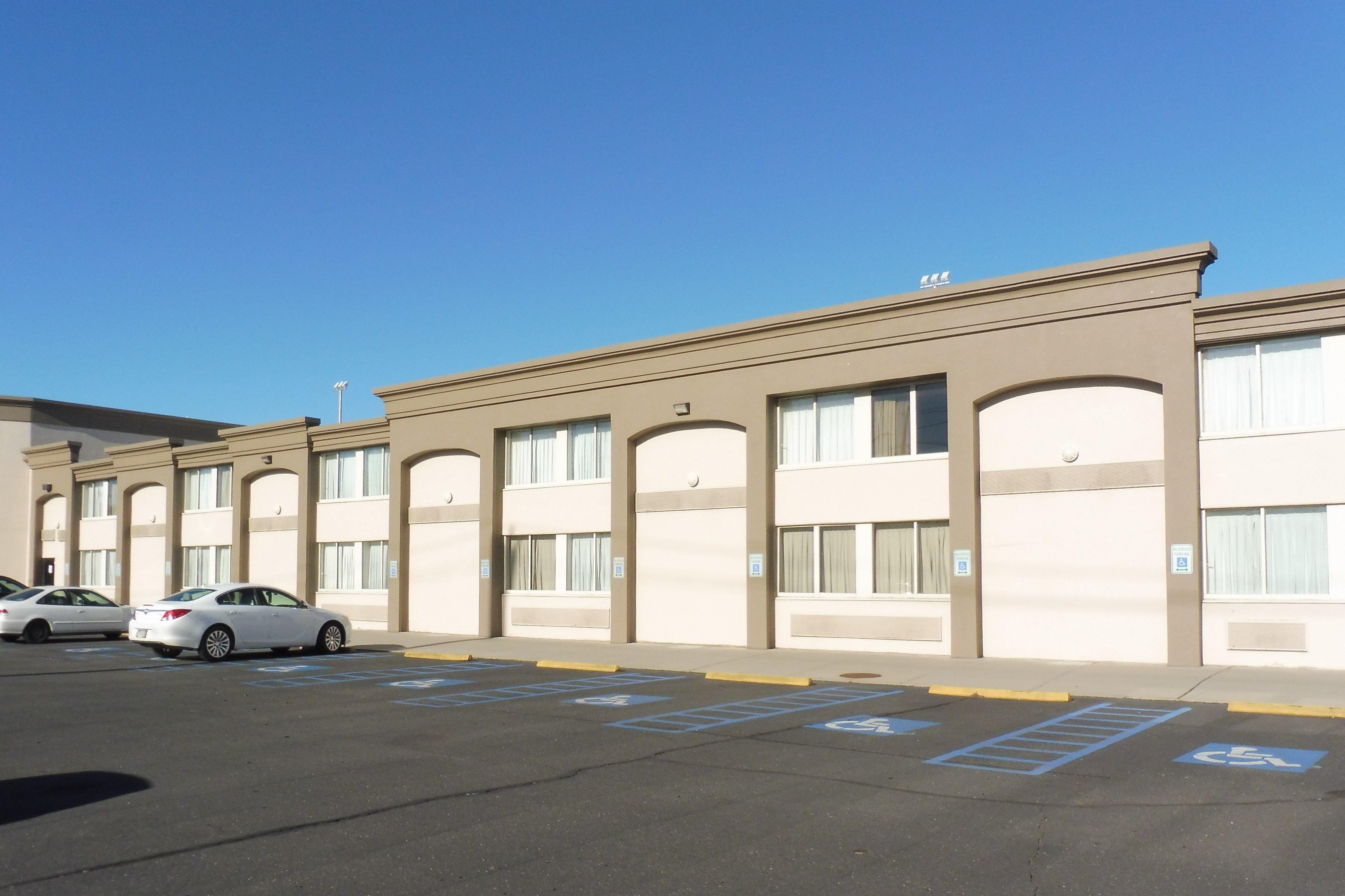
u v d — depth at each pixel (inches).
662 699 617.6
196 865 281.7
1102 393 751.1
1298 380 687.7
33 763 423.5
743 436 925.8
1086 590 746.8
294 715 558.3
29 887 263.0
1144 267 724.0
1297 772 384.2
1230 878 262.4
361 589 1247.5
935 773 393.4
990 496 788.6
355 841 304.3
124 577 1610.5
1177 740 457.1
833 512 865.5
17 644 1090.1
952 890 257.0
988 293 787.4
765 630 883.4
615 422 998.4
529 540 1080.8
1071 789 363.3
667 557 965.2
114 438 1918.1
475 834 311.4
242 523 1386.6
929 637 812.0
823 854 288.2
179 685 695.1
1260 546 692.1
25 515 1803.6
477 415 1116.5
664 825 320.2
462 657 878.4
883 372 835.4
